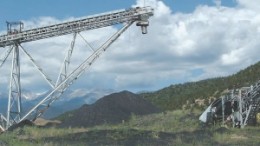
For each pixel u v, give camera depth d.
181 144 23.72
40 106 45.88
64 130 31.42
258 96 35.69
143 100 50.47
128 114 45.09
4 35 45.41
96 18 46.06
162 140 25.05
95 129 30.78
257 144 23.83
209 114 36.12
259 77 77.56
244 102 35.66
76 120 42.81
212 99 80.94
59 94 45.47
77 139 25.78
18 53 45.97
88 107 45.03
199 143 23.98
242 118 34.84
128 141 24.67
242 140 25.53
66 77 45.50
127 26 46.62
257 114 35.66
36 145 23.48
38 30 45.56
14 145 23.55
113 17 46.19
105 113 43.62
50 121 48.03
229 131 29.02
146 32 46.84
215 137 26.09
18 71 45.66
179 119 37.19
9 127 41.31
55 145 23.50
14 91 45.34
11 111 44.41
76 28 45.75
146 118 39.66
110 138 25.67
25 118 44.44
